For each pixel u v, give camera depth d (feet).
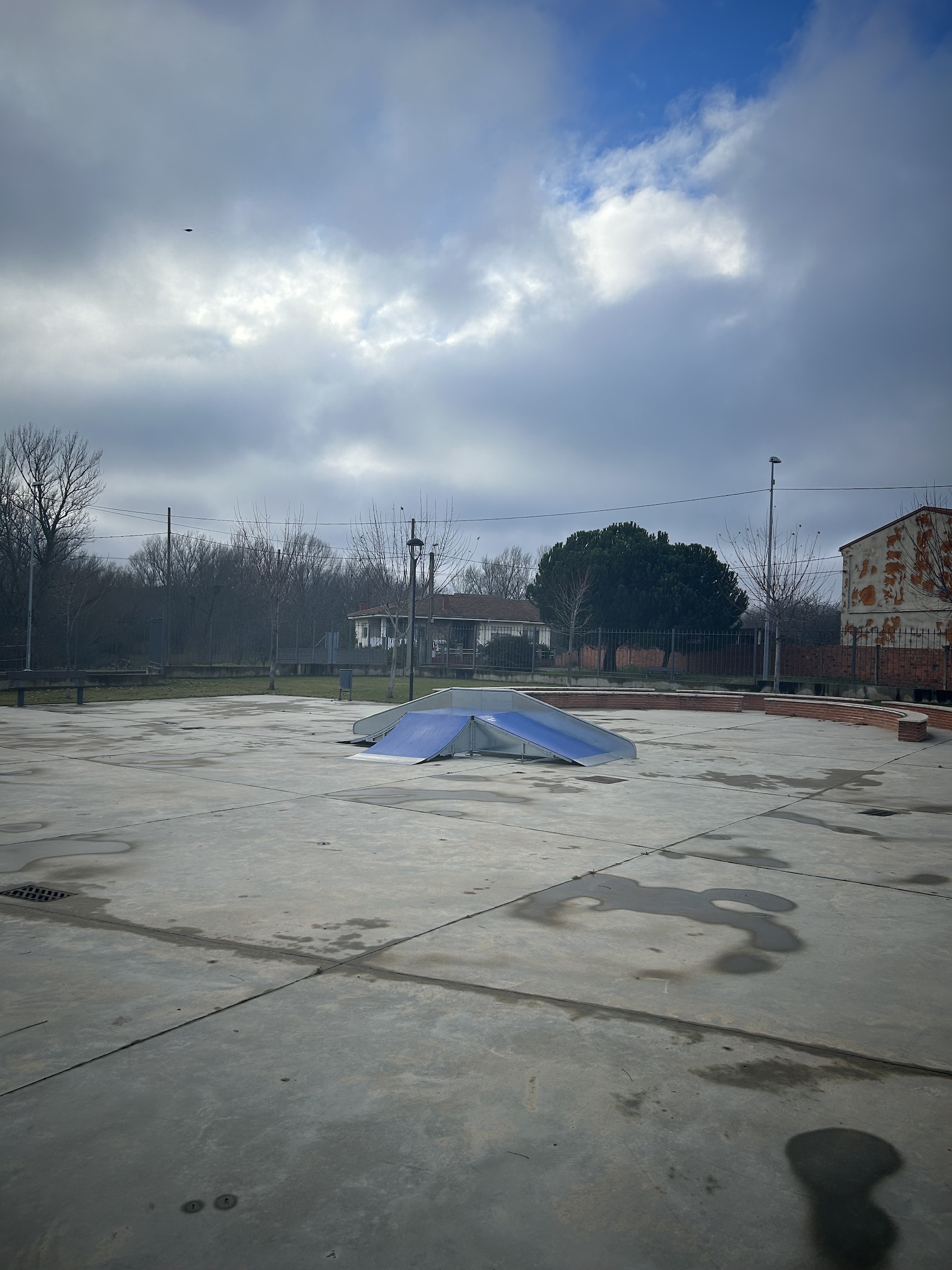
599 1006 14.05
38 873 21.56
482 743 46.57
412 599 81.87
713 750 51.85
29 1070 11.53
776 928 18.38
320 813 29.63
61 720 61.82
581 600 137.49
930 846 26.73
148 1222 8.57
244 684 106.73
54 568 126.00
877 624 111.96
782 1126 10.57
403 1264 8.09
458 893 20.40
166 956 15.93
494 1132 10.27
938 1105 11.16
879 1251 8.43
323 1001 13.99
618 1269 8.11
